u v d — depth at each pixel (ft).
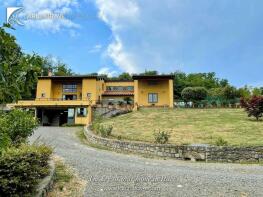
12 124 27.04
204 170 33.40
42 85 134.31
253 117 88.22
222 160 42.68
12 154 16.31
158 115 101.86
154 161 40.63
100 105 116.57
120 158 41.55
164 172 30.27
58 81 138.10
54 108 116.26
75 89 138.00
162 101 137.69
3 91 8.45
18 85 8.66
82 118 111.14
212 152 43.14
